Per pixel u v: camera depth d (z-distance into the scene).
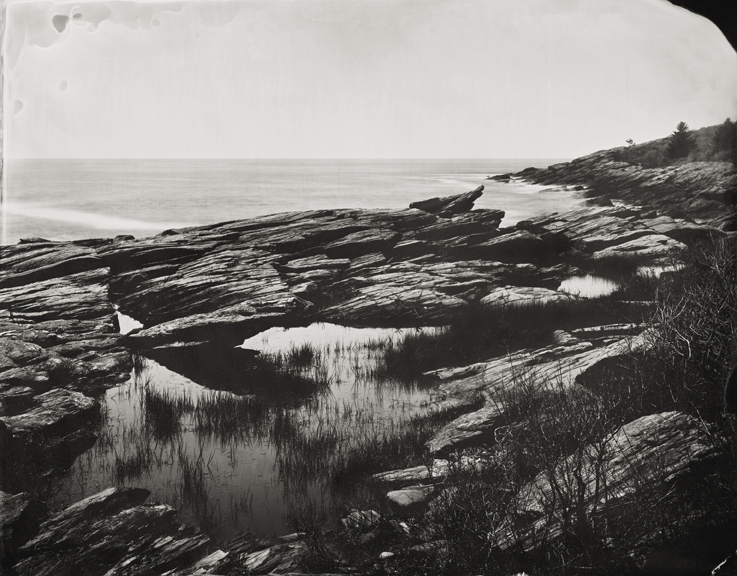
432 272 10.20
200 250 10.15
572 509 2.68
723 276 3.69
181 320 8.15
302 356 6.97
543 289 8.93
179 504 3.88
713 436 2.87
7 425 5.02
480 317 7.42
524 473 3.11
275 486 4.00
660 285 4.95
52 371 6.42
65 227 9.61
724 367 3.18
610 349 4.61
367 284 9.61
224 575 3.03
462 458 3.72
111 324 8.21
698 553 2.45
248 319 8.08
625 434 3.07
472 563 2.65
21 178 8.87
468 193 12.62
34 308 8.49
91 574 3.17
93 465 4.56
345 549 3.11
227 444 4.77
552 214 11.53
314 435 4.72
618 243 9.89
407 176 12.50
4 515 3.53
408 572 2.77
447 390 5.55
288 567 3.00
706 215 8.30
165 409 5.52
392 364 6.40
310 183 11.93
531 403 3.97
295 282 9.83
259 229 11.16
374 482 3.86
